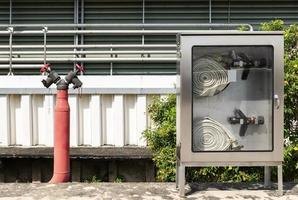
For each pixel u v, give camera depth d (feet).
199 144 17.31
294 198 16.94
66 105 18.57
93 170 23.38
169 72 27.30
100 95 23.50
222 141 17.37
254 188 18.40
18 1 27.68
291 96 19.51
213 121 17.35
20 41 27.55
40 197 16.76
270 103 17.07
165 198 16.79
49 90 23.36
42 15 27.73
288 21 27.58
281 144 16.75
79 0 27.55
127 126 23.73
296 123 19.88
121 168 23.39
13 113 23.59
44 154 22.50
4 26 25.89
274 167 19.79
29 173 23.34
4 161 23.09
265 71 17.29
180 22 27.66
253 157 16.72
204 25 25.98
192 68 16.43
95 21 27.71
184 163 16.66
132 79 23.80
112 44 27.48
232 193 17.61
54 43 27.55
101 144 23.58
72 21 27.71
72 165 23.22
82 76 23.80
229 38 16.42
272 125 16.80
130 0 27.61
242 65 17.29
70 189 17.79
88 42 27.58
